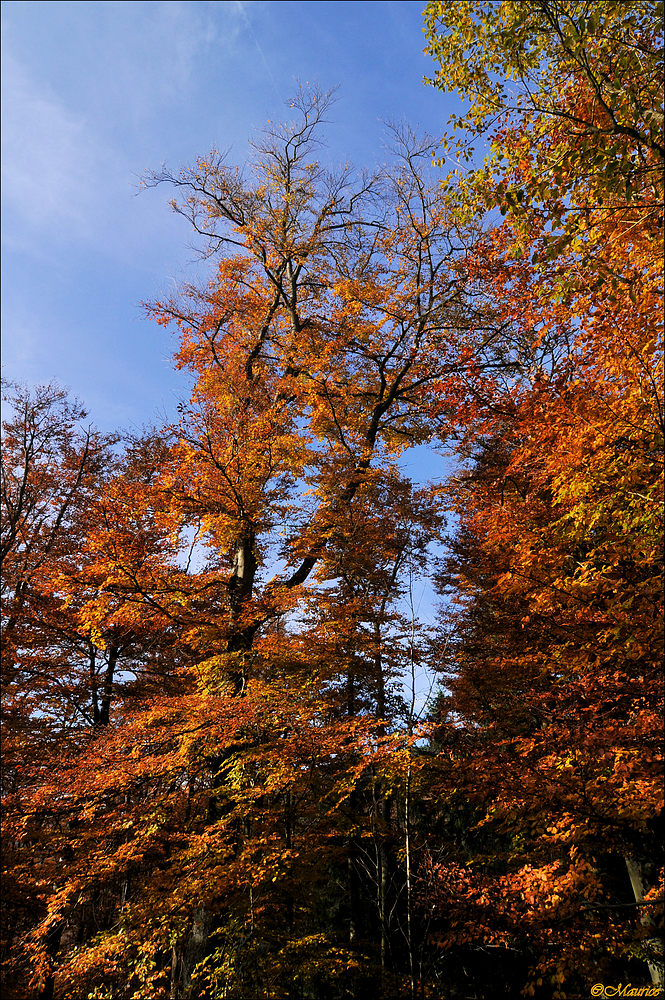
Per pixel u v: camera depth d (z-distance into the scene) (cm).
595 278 714
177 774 1072
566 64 745
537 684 1116
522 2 668
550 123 745
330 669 1178
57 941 1052
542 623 981
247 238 1930
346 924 1478
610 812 768
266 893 1053
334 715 1219
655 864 867
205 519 1340
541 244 722
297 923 1273
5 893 1069
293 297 1945
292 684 1168
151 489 1361
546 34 700
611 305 748
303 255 1964
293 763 1012
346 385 1666
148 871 1212
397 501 1465
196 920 1028
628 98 653
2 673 1380
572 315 838
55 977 917
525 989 729
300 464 1431
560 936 714
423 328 1570
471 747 901
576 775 805
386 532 1372
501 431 1238
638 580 802
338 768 1093
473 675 1228
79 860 1009
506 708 1194
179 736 1010
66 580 1280
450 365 1357
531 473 1075
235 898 1018
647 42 654
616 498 770
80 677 1477
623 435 755
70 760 1056
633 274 738
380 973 987
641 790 705
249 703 1019
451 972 1134
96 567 1240
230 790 1062
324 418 1531
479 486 1385
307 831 1098
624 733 724
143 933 895
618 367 779
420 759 905
